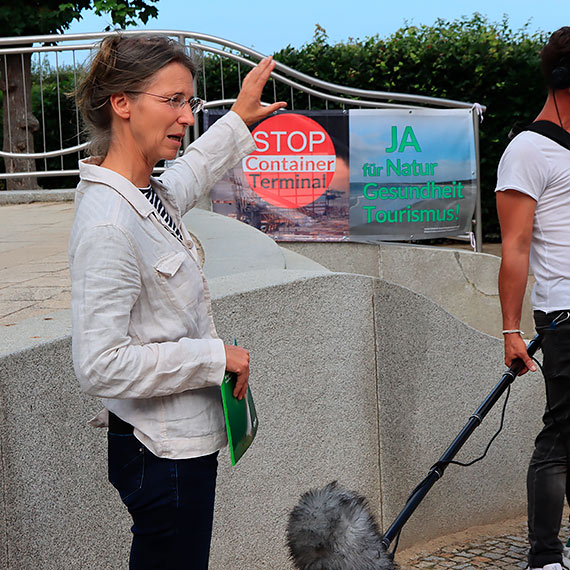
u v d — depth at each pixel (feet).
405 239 22.58
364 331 11.21
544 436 10.16
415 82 34.35
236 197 22.06
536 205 9.52
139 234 5.21
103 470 7.68
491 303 23.39
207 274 11.87
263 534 9.97
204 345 5.33
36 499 6.82
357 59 34.27
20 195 27.22
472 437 12.79
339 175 22.15
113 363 4.98
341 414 10.95
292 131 21.95
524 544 12.40
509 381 9.81
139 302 5.32
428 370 12.10
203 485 5.62
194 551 5.67
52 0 42.70
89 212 5.15
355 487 11.25
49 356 6.99
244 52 23.26
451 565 11.64
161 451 5.44
